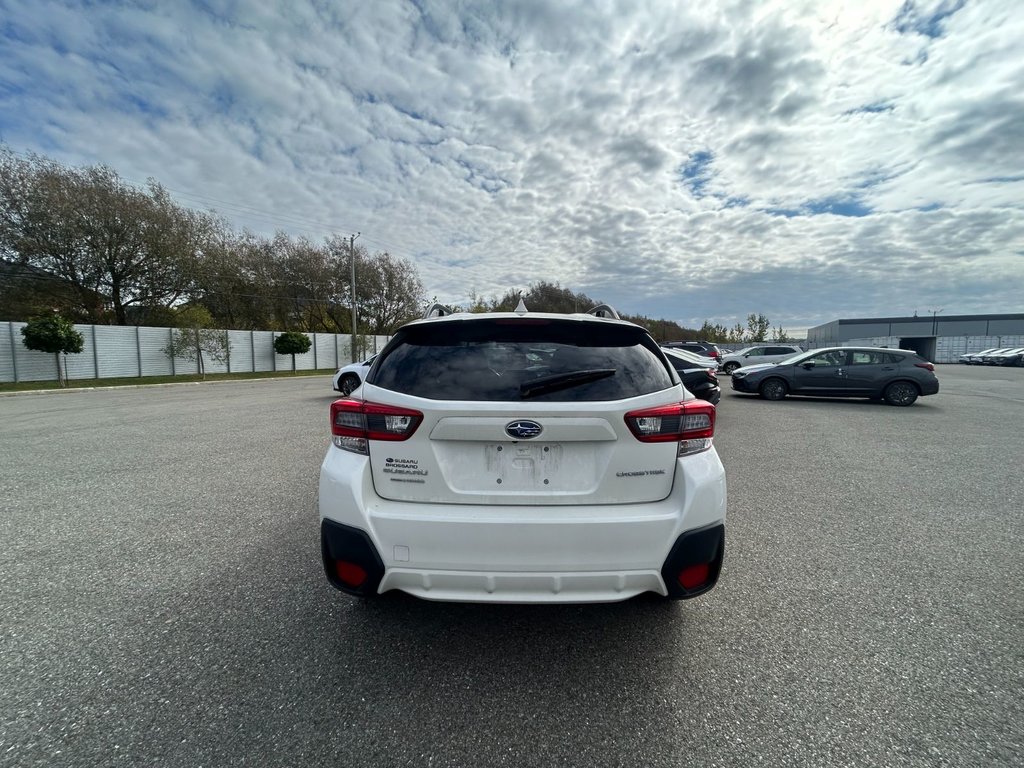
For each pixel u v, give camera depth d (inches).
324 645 88.0
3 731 67.4
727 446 265.6
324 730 68.0
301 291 1519.4
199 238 1133.7
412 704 73.2
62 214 896.3
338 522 79.4
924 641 89.2
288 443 273.4
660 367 88.0
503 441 78.3
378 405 80.1
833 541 135.8
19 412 429.4
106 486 189.0
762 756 63.7
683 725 69.1
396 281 1718.8
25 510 161.5
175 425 340.8
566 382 80.4
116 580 113.0
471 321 89.2
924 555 126.8
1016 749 64.4
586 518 75.9
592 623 95.3
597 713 71.5
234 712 71.4
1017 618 97.0
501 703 73.5
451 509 77.6
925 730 67.9
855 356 465.4
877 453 248.2
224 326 1280.8
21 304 908.6
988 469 216.4
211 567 119.5
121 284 1008.2
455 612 99.1
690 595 79.6
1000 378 857.5
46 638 90.0
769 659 84.0
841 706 72.7
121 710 71.7
